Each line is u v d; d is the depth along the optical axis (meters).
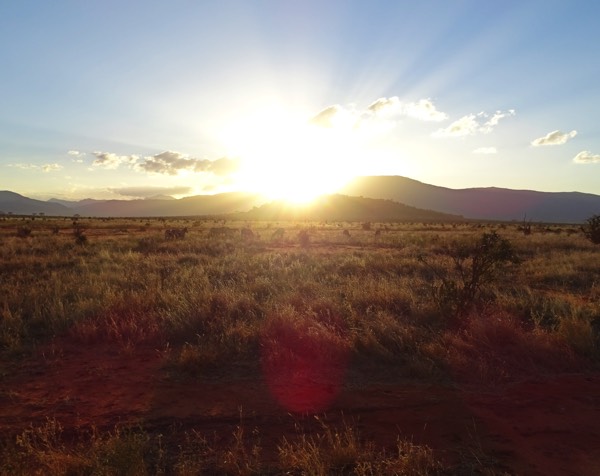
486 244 9.06
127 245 25.70
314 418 4.94
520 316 8.91
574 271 15.11
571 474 3.88
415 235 39.78
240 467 3.89
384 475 3.75
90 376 6.16
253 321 8.04
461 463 4.01
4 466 3.66
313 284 11.34
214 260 17.48
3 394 5.56
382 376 6.20
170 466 3.97
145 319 8.22
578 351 6.88
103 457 3.67
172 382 5.97
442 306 8.60
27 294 10.09
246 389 5.74
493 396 5.56
